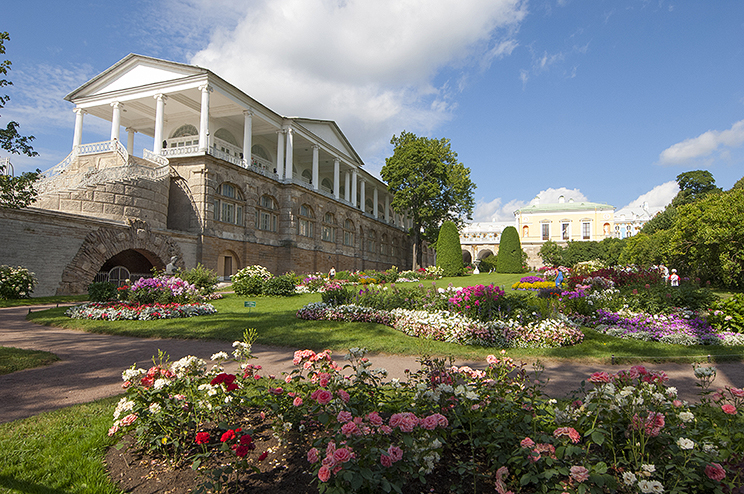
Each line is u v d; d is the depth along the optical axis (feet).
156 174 88.79
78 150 97.55
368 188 215.10
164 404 13.05
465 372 15.12
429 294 46.85
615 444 11.60
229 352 31.12
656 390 12.76
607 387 11.53
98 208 77.20
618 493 9.98
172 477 11.85
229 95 106.83
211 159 95.50
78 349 31.32
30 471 12.11
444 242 141.59
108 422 15.80
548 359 30.71
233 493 10.80
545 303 42.39
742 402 13.69
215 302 62.49
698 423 11.84
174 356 29.37
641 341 37.32
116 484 11.59
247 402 15.08
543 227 249.34
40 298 62.08
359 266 170.40
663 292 47.16
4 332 37.73
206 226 93.56
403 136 173.88
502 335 34.37
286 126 130.62
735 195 87.81
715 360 31.58
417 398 13.28
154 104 113.19
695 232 93.04
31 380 22.66
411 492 10.83
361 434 10.24
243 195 108.17
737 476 10.14
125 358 28.48
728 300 41.09
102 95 107.04
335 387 13.83
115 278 84.74
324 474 9.26
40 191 79.77
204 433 11.30
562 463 10.41
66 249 69.15
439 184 168.25
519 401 13.38
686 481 9.48
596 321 43.50
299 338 35.40
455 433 12.62
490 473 11.24
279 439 13.33
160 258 83.66
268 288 71.41
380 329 39.50
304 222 134.10
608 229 241.55
